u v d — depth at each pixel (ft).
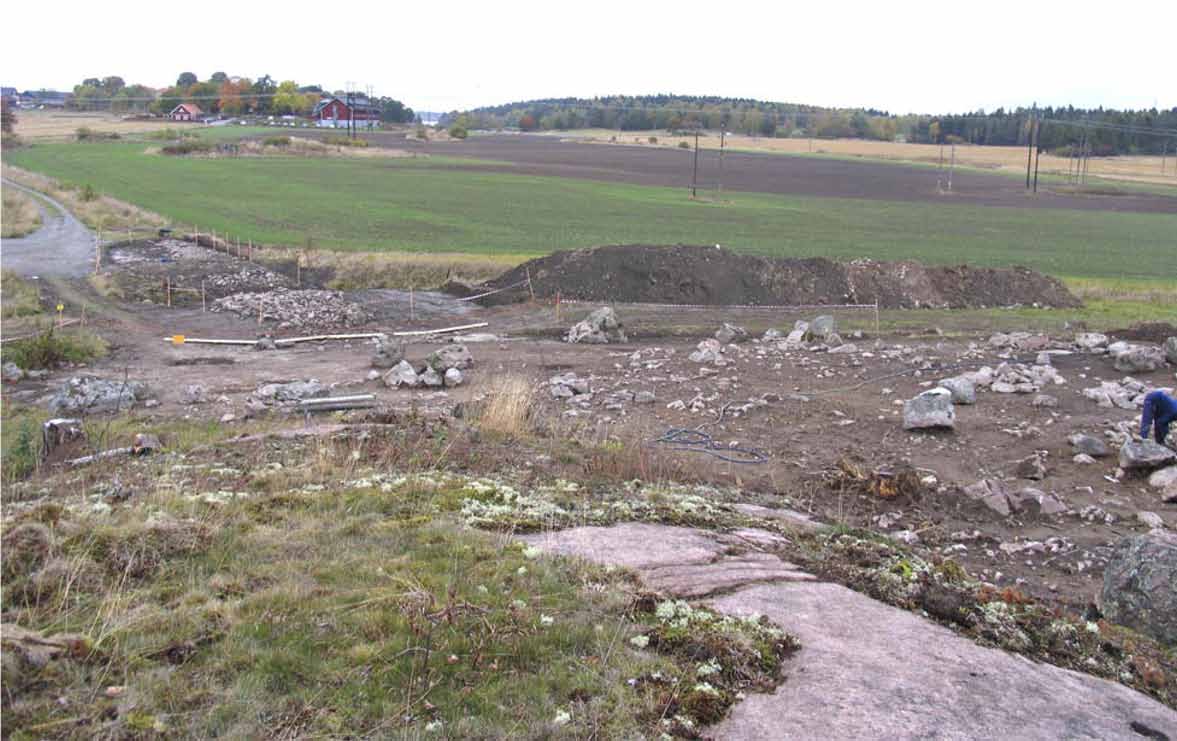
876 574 25.25
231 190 214.69
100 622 19.13
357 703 16.84
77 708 16.06
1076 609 28.86
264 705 16.61
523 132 644.69
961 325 87.20
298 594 20.92
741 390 55.98
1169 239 180.04
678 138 567.18
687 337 81.87
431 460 36.47
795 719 17.02
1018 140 577.43
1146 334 70.90
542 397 55.67
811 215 206.08
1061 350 66.03
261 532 25.54
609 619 20.58
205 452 38.88
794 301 97.81
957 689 18.71
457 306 96.22
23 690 16.43
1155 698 21.07
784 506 36.29
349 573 22.63
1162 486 39.24
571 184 262.67
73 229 149.48
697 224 179.73
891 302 98.99
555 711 16.85
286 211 178.70
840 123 629.10
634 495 33.47
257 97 549.13
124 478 34.04
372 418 45.24
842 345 68.95
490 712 16.74
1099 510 37.14
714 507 32.78
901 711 17.49
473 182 257.14
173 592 20.99
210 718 16.10
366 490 30.60
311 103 554.05
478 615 20.04
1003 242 168.35
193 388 59.06
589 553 25.32
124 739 15.43
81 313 91.20
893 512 37.40
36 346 70.74
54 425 45.01
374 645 18.71
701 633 19.83
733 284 98.43
